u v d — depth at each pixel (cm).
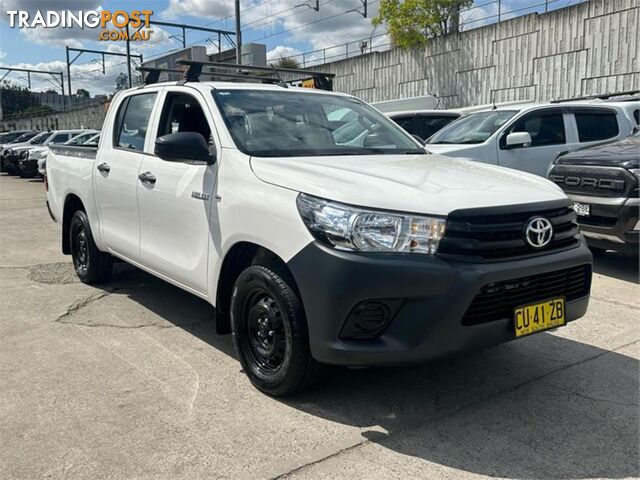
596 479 273
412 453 294
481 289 297
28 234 933
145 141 475
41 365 398
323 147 407
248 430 315
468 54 2464
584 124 861
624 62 1923
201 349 428
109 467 281
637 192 566
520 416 330
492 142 804
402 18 2661
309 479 273
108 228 526
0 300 550
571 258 328
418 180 335
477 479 273
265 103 429
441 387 366
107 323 484
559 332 459
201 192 389
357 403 345
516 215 314
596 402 346
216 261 376
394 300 295
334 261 296
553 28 2131
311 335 311
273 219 326
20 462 285
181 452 294
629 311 505
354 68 3064
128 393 357
